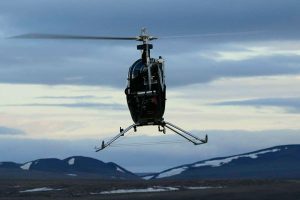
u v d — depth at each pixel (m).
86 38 42.19
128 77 47.56
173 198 111.44
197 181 166.12
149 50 47.25
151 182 166.75
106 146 44.59
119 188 143.75
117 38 44.69
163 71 47.59
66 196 123.88
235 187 136.75
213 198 111.69
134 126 47.59
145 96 47.00
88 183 167.75
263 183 154.38
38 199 119.12
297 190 123.38
